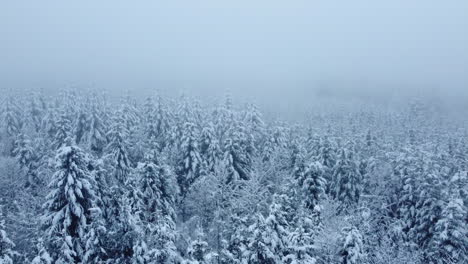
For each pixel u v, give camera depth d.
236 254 18.22
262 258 15.94
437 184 26.23
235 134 36.16
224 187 29.23
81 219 17.66
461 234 21.92
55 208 18.20
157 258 15.59
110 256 17.53
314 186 28.30
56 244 16.75
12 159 36.72
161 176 26.14
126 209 17.14
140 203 21.20
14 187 32.22
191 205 29.95
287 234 16.81
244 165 37.34
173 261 16.08
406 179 28.81
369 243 22.86
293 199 24.19
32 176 34.94
